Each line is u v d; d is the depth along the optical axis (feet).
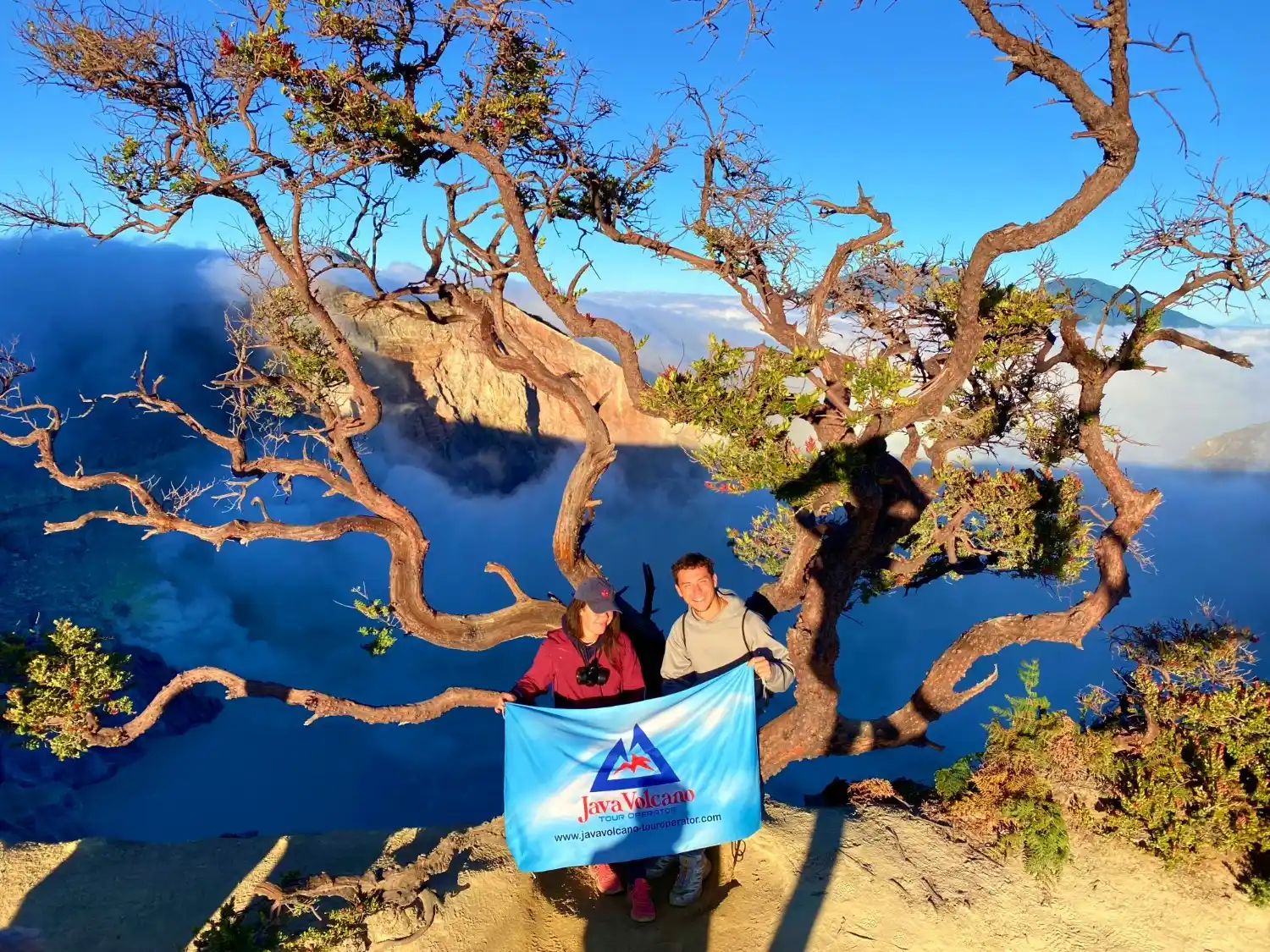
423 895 18.70
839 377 26.25
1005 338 30.27
